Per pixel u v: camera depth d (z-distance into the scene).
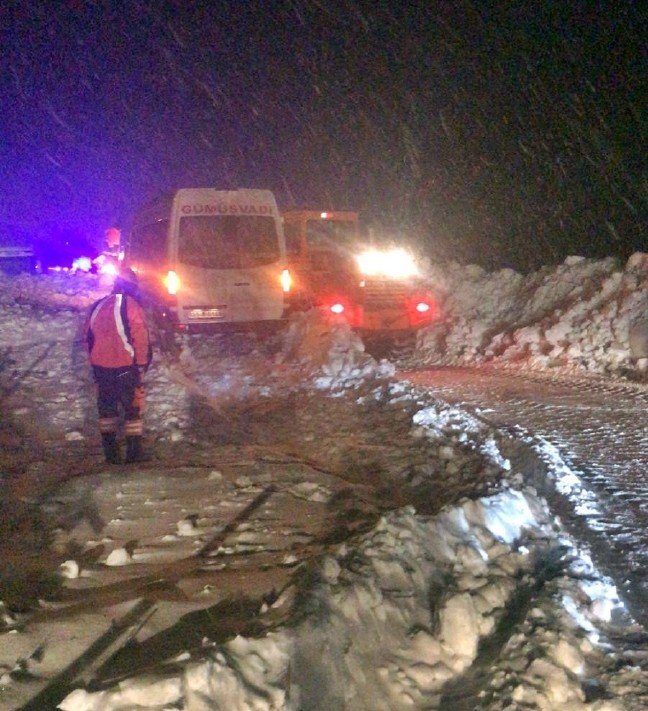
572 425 10.73
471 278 20.75
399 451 8.76
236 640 3.76
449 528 5.70
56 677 3.68
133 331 8.24
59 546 5.80
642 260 17.42
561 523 7.11
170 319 15.93
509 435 9.91
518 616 4.98
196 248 15.91
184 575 5.04
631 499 7.77
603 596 5.58
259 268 16.22
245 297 16.16
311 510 6.60
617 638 5.06
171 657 3.78
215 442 9.30
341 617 4.36
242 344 15.93
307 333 14.77
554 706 4.16
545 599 5.14
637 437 10.10
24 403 10.88
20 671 3.71
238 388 12.61
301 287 18.38
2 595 4.79
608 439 9.98
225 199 16.08
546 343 16.98
